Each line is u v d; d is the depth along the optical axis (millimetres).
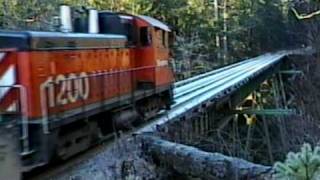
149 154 9914
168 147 9695
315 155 4297
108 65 10594
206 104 17344
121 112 11305
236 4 50625
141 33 12664
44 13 22000
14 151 6727
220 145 16938
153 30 12922
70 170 8383
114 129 10914
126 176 8922
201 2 45062
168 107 14703
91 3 32625
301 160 4305
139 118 12469
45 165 8680
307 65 37781
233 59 47469
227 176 8719
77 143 9352
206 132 17938
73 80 9055
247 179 8391
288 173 4332
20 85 7844
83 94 9398
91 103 9703
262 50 51344
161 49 13773
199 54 40906
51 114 8234
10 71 7914
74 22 10531
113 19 11859
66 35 9008
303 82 34438
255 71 28250
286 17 51750
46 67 8227
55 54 8531
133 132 10797
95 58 10016
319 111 27375
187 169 9320
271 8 51844
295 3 49469
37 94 7961
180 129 13438
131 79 11828
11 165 6641
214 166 8930
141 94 12289
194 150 9445
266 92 36344
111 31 11867
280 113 23922
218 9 49219
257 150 24344
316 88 33188
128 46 11969
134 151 9680
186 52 38750
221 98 20312
